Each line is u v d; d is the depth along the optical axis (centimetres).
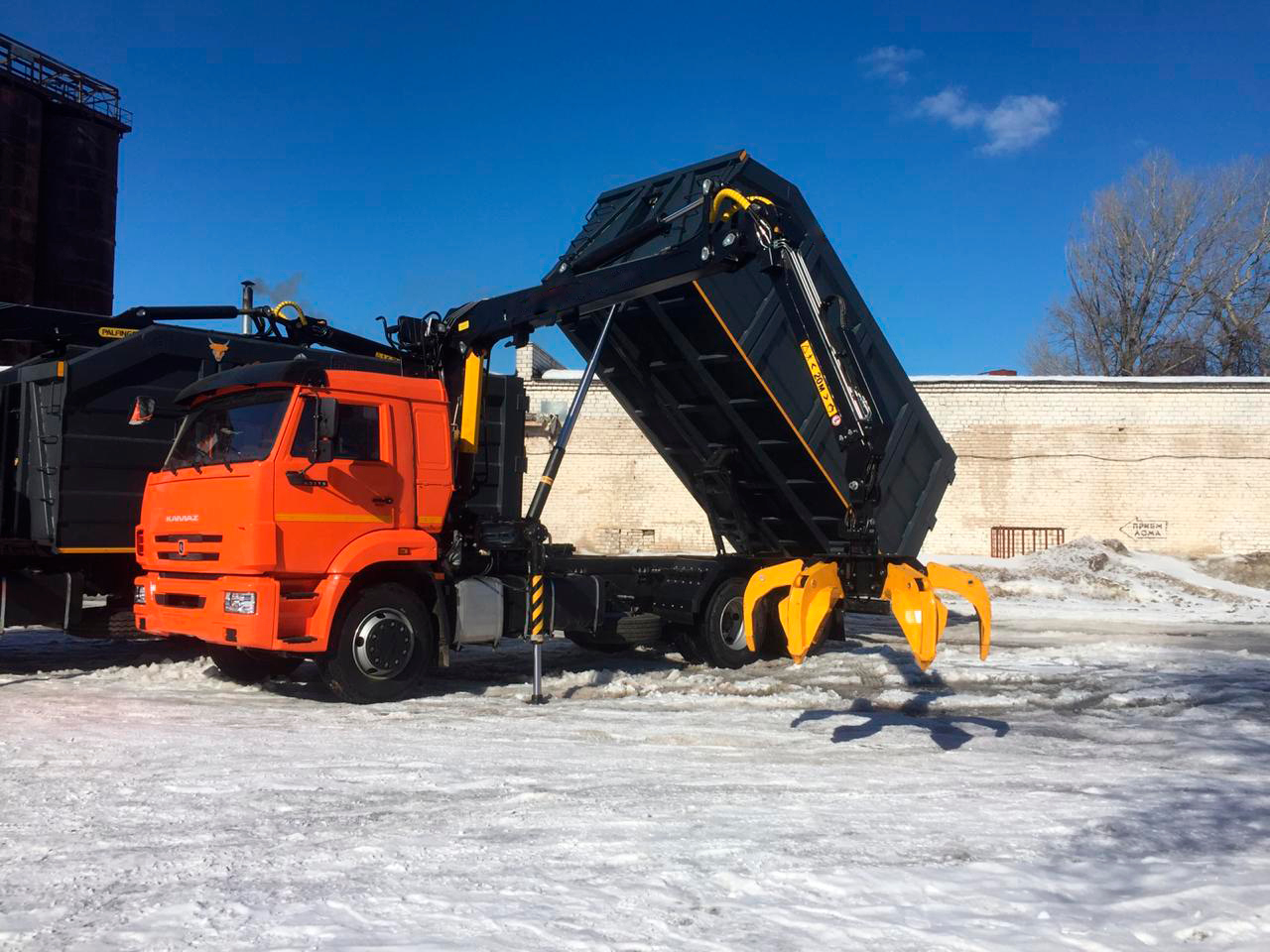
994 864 370
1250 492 2353
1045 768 563
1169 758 603
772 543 1145
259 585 701
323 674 751
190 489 763
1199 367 3644
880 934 301
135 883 350
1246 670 984
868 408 718
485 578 836
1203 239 3528
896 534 1077
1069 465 2402
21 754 557
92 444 849
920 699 811
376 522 761
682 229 911
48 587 839
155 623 796
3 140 3203
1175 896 333
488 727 665
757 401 957
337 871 362
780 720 711
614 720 702
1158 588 2045
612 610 984
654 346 991
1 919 315
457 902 328
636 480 2516
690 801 468
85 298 3419
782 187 948
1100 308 3694
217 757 556
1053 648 1163
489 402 1004
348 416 756
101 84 3556
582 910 321
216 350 923
